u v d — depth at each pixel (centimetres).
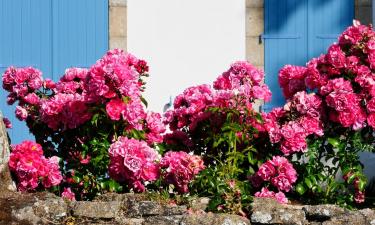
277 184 732
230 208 679
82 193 746
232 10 1245
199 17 1239
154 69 1230
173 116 791
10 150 738
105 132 746
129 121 729
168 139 785
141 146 717
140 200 686
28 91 804
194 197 694
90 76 731
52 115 761
